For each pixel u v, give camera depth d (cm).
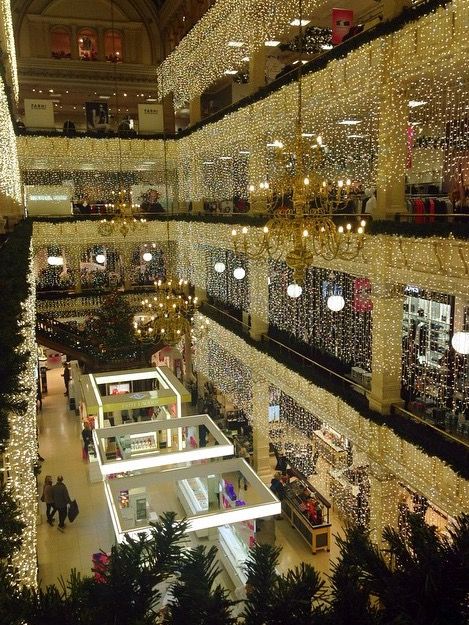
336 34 1236
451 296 1098
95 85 2580
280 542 1218
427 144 1359
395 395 993
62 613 152
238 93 2031
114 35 2578
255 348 1525
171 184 2467
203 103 2655
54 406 2095
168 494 1328
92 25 2538
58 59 2481
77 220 2217
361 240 815
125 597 162
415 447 873
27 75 2472
